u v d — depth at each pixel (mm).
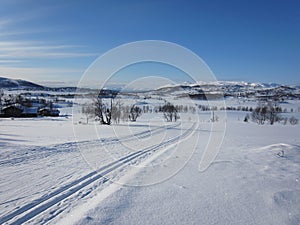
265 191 4285
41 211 3518
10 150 8281
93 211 3445
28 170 5824
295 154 7934
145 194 4156
